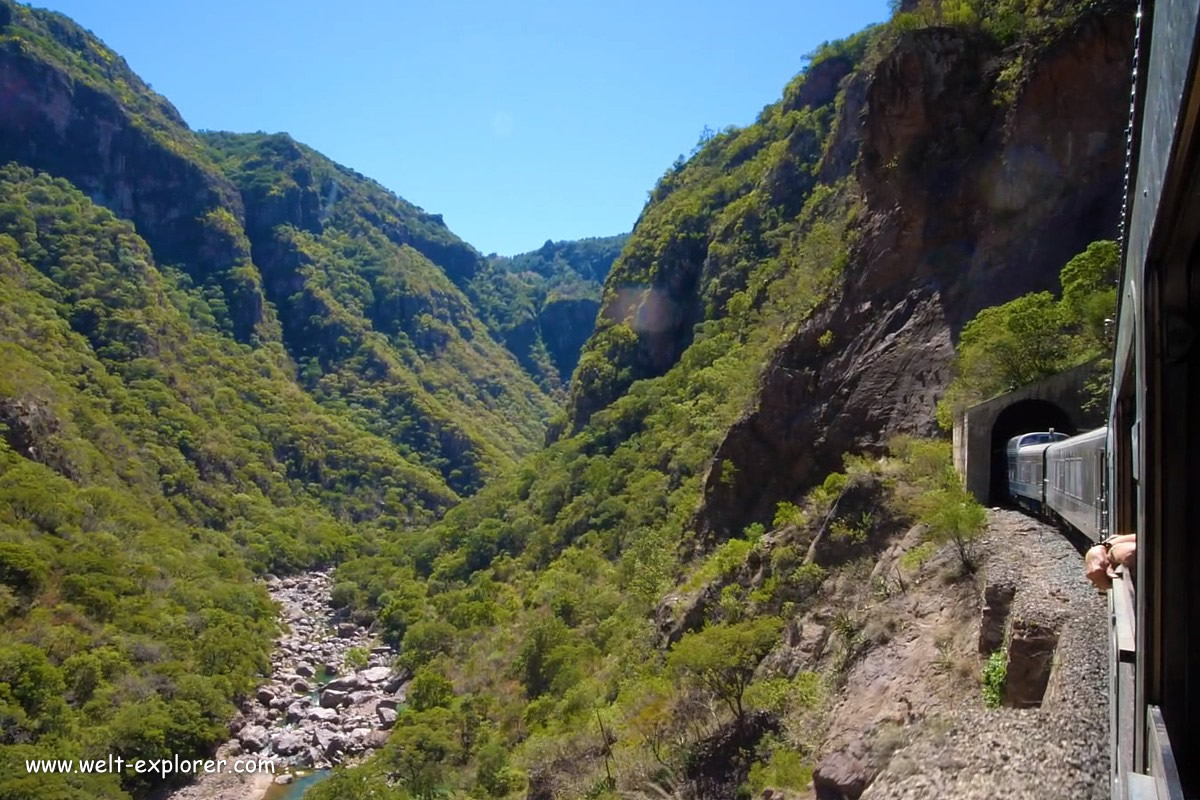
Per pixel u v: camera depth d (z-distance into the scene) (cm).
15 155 13600
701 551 4050
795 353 3875
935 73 3519
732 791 1927
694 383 6738
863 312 3631
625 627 4147
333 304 17225
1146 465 363
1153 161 335
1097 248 2427
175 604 5647
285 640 6350
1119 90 2972
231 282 15588
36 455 6744
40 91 14088
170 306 13212
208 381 12038
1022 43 3331
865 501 2602
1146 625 365
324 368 16075
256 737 4428
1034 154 3139
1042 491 1867
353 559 9244
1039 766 988
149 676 4475
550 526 7200
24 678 3838
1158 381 358
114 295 11619
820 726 1834
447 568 7975
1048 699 1138
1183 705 355
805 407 3706
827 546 2608
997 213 3222
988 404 2330
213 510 8975
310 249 18638
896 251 3584
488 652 5197
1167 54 294
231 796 3781
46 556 5175
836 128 6644
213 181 16862
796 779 1672
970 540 1934
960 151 3450
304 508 10925
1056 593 1388
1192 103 254
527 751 3228
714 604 3123
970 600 1731
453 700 4575
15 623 4494
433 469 14175
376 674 5666
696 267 8981
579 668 3972
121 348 10756
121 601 5234
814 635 2283
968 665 1535
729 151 10412
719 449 4153
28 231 11869
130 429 9212
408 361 17850
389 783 3734
